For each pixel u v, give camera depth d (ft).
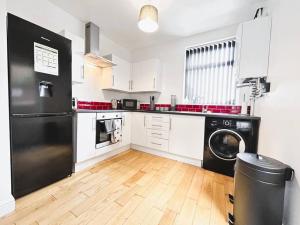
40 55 4.84
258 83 6.06
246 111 7.47
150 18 5.26
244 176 3.36
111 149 8.33
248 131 6.16
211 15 7.57
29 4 6.35
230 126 6.52
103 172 6.64
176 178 6.30
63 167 5.81
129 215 4.12
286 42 3.90
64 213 4.09
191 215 4.19
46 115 5.12
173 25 8.56
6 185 3.97
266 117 5.08
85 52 8.54
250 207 3.25
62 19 7.52
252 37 5.66
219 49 9.05
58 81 5.43
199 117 7.32
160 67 10.91
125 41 10.87
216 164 6.93
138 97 12.20
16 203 4.38
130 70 11.49
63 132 5.73
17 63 4.28
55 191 5.08
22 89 4.43
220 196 5.11
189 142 7.66
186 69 10.29
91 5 7.13
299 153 2.95
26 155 4.62
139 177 6.30
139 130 9.62
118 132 8.71
